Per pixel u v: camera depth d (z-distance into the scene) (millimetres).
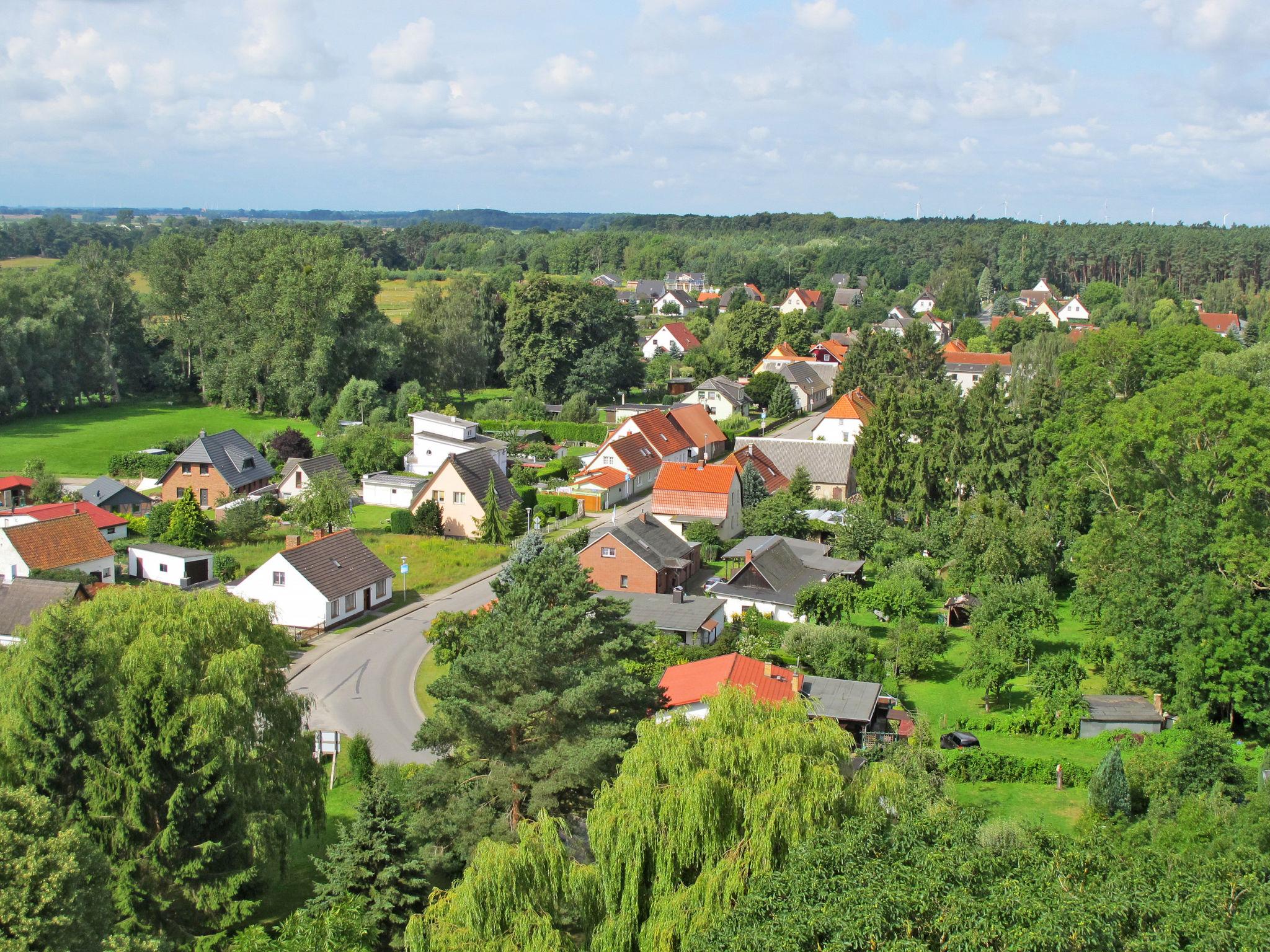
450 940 24359
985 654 51938
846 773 34156
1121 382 85562
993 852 27047
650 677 43781
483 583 68625
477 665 34062
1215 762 40719
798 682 45406
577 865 26672
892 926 23172
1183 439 64875
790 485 88125
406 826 29844
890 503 81500
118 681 32531
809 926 23031
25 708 30750
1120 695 52219
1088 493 74812
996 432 80688
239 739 33250
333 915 26344
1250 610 49219
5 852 22875
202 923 31750
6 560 62375
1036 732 49344
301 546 61219
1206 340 87000
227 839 31938
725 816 26875
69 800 31031
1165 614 52250
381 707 49875
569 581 41250
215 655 34125
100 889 25406
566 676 34531
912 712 50906
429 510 77438
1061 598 71062
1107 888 25766
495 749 33719
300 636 59031
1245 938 23750
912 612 61281
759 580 62844
